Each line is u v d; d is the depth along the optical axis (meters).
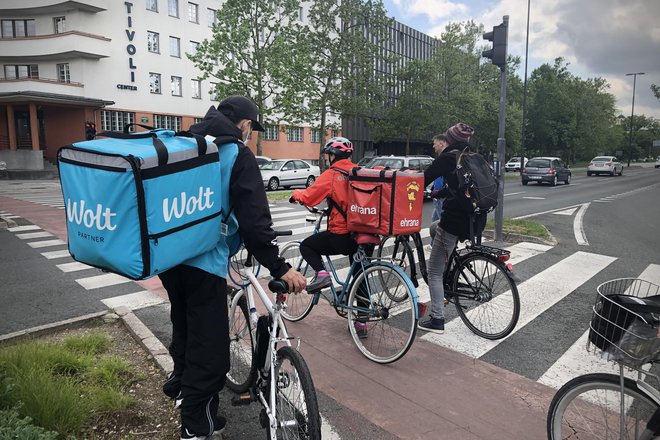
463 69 41.41
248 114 2.79
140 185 1.99
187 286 2.46
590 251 8.30
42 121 33.59
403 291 3.90
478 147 48.44
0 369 2.95
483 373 3.72
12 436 2.09
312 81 28.12
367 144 52.25
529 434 2.92
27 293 5.80
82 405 2.83
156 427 2.85
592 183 31.16
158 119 35.12
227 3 25.39
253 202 2.38
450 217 4.29
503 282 4.26
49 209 14.02
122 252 2.03
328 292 5.66
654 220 13.00
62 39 30.41
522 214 13.92
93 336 4.01
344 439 2.87
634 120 112.38
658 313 2.02
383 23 30.62
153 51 34.31
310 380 2.28
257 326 2.75
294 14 27.86
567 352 4.12
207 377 2.49
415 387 3.49
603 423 2.28
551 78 65.81
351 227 3.92
